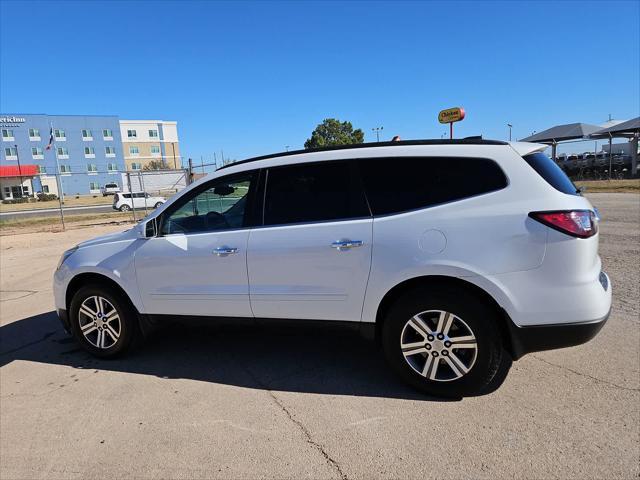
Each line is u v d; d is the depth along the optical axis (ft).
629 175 109.40
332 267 11.12
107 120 275.59
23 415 11.15
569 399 10.48
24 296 23.77
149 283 13.10
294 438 9.56
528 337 9.97
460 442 9.10
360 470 8.45
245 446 9.38
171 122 341.00
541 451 8.68
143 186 71.51
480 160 10.46
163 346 15.03
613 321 15.33
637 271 21.77
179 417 10.63
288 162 11.96
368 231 10.81
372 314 11.05
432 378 10.72
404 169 10.95
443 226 10.25
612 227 35.70
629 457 8.39
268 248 11.66
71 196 254.47
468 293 10.29
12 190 235.40
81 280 14.33
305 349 14.20
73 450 9.59
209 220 12.89
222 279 12.26
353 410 10.53
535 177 10.08
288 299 11.64
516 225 9.84
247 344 14.85
